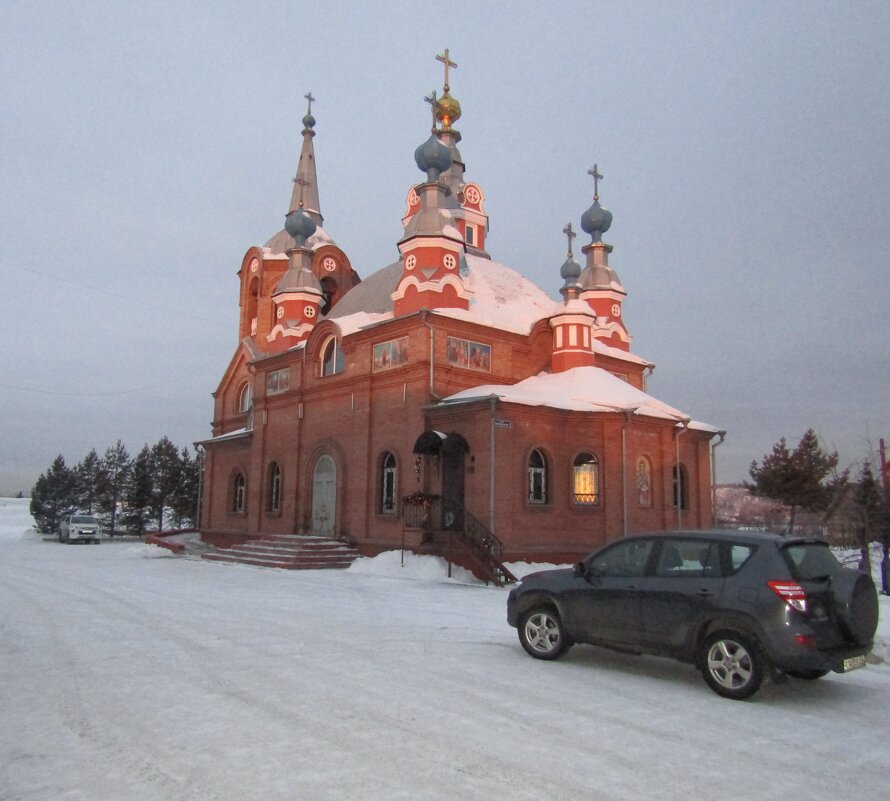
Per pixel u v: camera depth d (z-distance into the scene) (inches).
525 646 387.9
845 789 213.0
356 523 1005.8
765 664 302.0
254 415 1267.2
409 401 948.0
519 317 1078.4
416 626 477.1
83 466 2480.3
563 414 906.7
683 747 245.0
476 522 823.1
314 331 1119.6
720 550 333.4
